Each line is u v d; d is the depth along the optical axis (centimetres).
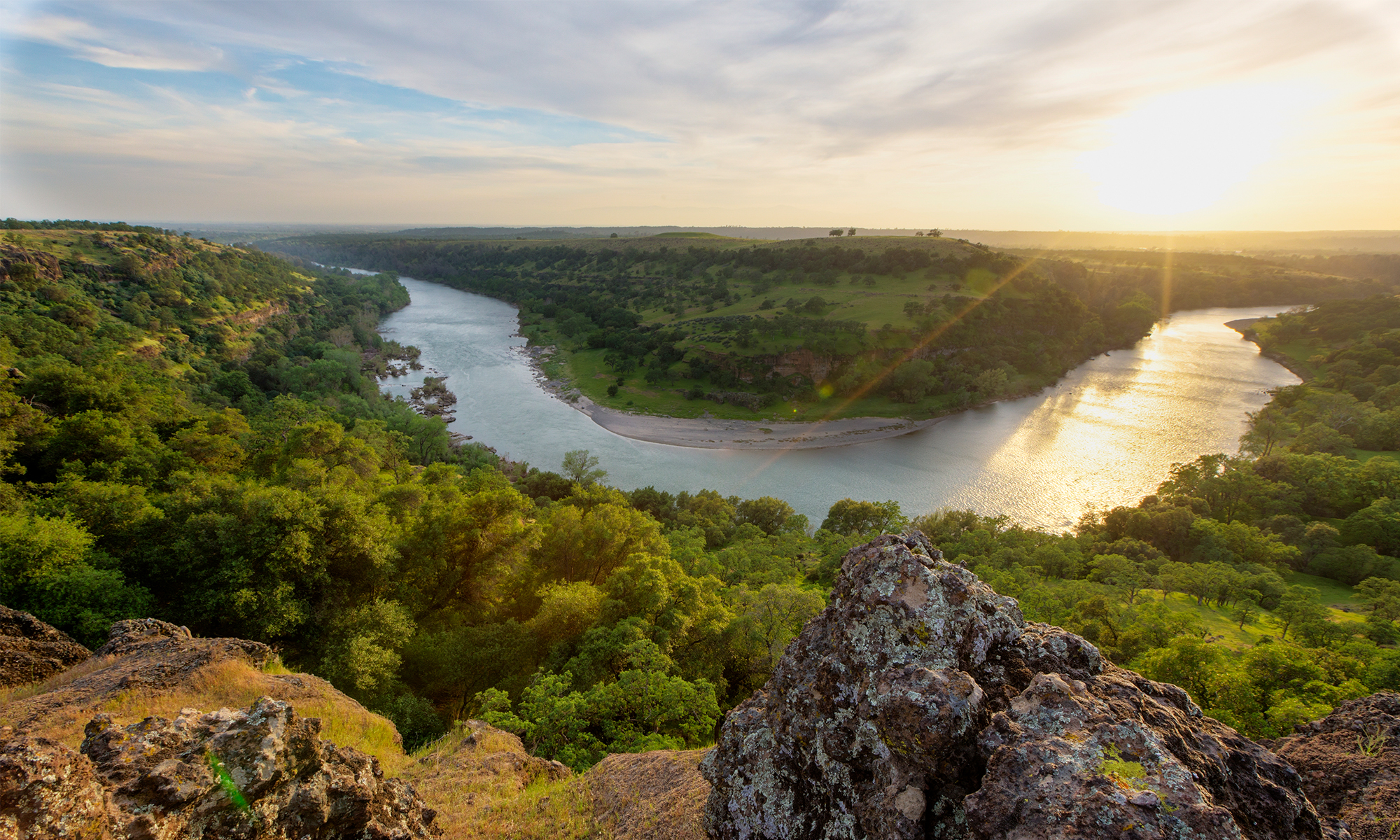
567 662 2583
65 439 4253
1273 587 5109
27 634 1627
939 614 693
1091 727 553
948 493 8675
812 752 728
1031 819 489
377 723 1709
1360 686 2825
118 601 2230
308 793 782
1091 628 4256
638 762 1390
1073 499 8525
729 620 3045
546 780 1505
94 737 703
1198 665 2995
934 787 594
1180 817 462
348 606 2614
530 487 7506
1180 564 6000
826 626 807
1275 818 568
